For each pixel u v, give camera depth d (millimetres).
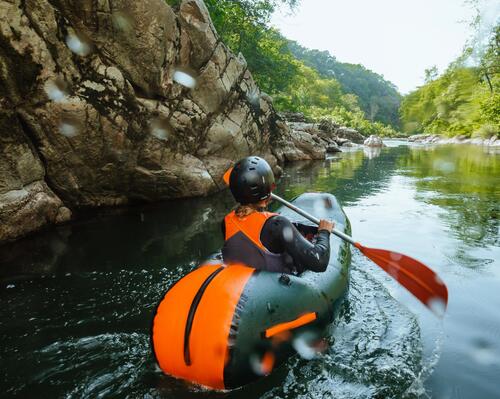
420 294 2516
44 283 3350
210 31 6602
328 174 10023
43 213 4805
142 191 6215
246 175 2236
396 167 11703
